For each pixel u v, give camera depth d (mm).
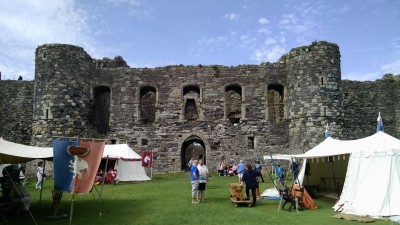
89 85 28234
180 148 28359
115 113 28844
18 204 11555
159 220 10477
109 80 29125
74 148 9852
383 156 11672
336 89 26250
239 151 28094
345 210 11617
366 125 32688
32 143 25969
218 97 28875
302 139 25891
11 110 33562
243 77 29031
